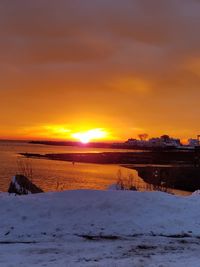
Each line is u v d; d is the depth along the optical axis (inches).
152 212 513.3
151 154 4891.7
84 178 2017.7
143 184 1360.7
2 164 2738.7
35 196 563.2
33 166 2780.5
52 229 461.1
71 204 524.4
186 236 453.7
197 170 2146.9
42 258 356.2
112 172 2463.1
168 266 328.2
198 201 568.7
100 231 458.6
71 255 366.9
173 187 1605.6
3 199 538.6
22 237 436.5
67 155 4530.0
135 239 433.1
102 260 349.1
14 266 329.4
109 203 528.7
